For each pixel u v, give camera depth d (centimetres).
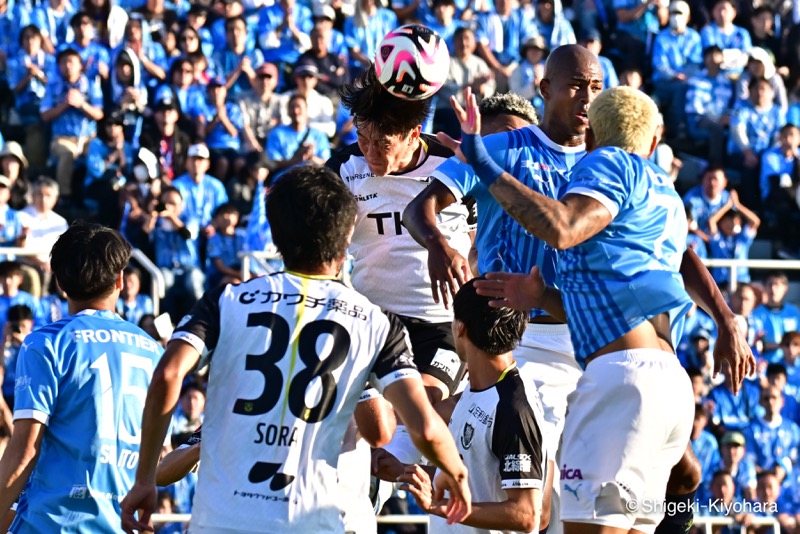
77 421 1455
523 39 4866
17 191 3938
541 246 1603
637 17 4978
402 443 1648
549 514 1516
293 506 1121
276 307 1166
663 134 4772
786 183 4478
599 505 1298
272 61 4750
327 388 1148
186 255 3938
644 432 1289
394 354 1176
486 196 1619
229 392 1150
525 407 1391
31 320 3456
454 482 1163
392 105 1614
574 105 1625
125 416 1480
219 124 4334
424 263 1711
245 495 1123
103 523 1454
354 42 4747
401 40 1586
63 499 1439
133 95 4359
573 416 1331
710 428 3516
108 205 4191
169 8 4806
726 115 4672
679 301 1302
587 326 1323
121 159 4262
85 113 4366
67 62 4375
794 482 3497
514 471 1363
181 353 1142
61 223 3881
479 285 1402
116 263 1521
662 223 1337
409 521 2753
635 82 4719
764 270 4362
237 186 4184
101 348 1478
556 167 1633
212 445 1148
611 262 1308
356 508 1523
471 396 1444
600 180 1290
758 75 4641
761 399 3541
